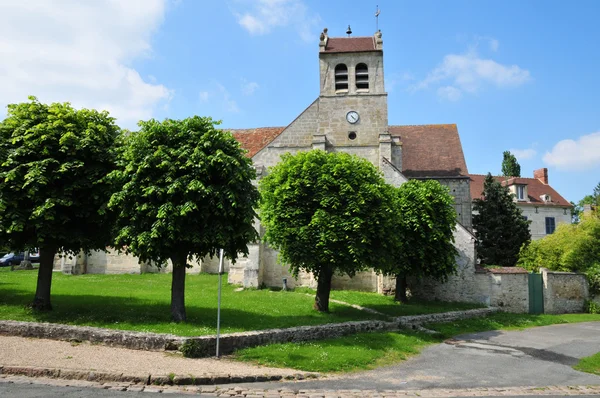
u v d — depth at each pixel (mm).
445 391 10172
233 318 15469
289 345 13227
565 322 23734
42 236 13734
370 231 18141
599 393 10500
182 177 13727
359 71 30594
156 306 16531
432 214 23203
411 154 34594
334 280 28031
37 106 15023
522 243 33750
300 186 18531
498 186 35500
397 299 24562
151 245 13438
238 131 35281
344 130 29719
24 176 13539
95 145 14430
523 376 12008
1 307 14938
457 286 26391
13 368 9461
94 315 14352
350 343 14375
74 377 9398
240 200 14555
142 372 9680
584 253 29125
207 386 9516
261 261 26781
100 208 14023
